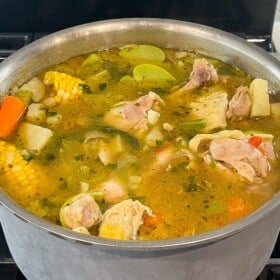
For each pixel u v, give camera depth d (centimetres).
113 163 38
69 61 46
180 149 39
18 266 37
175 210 35
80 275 32
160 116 41
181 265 31
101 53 46
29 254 34
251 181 37
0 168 38
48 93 43
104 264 31
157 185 37
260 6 57
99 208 35
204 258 31
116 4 57
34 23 58
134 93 44
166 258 31
